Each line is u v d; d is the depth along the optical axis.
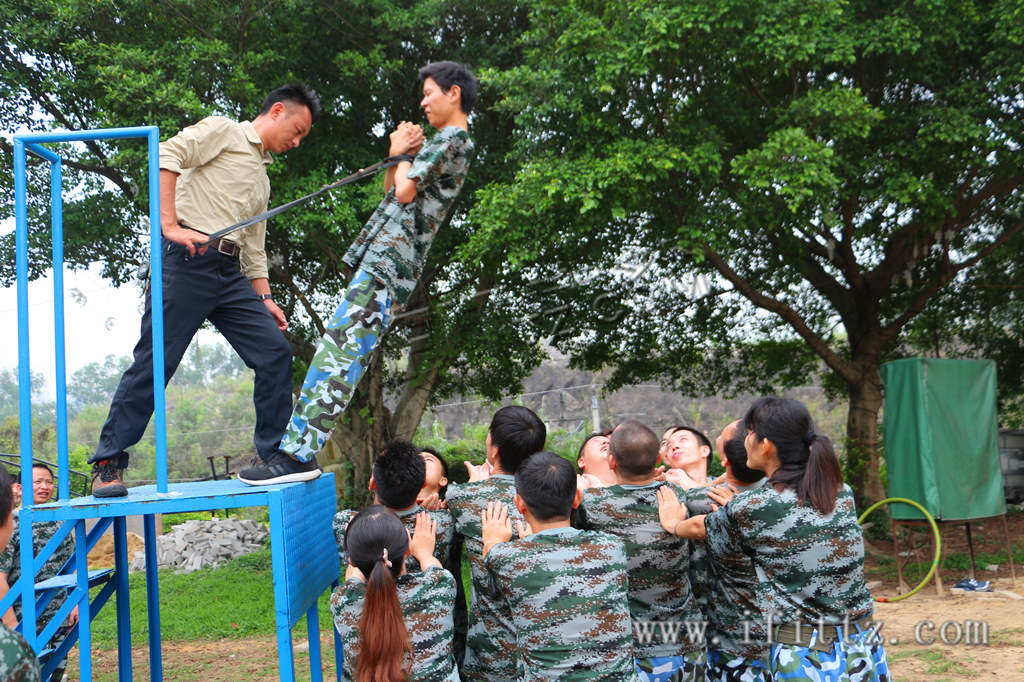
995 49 9.15
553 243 9.87
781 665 2.73
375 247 3.18
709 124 9.45
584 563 2.77
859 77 10.45
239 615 8.62
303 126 3.42
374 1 10.60
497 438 3.60
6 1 10.25
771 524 2.77
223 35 10.53
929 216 10.38
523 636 2.76
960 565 9.93
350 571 2.99
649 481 3.42
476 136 11.31
